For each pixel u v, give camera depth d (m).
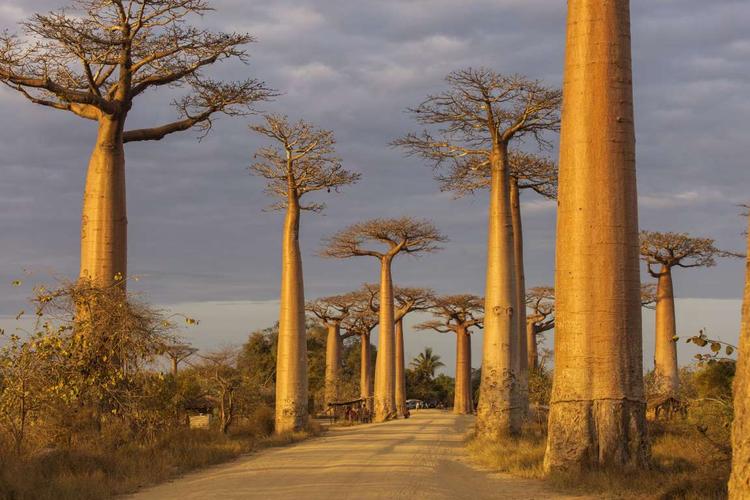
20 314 15.56
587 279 12.94
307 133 29.73
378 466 15.12
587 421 12.86
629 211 12.98
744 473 7.00
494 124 24.05
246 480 12.93
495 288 23.78
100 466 13.70
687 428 17.33
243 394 28.34
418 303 56.69
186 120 20.17
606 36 13.05
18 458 13.01
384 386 45.03
